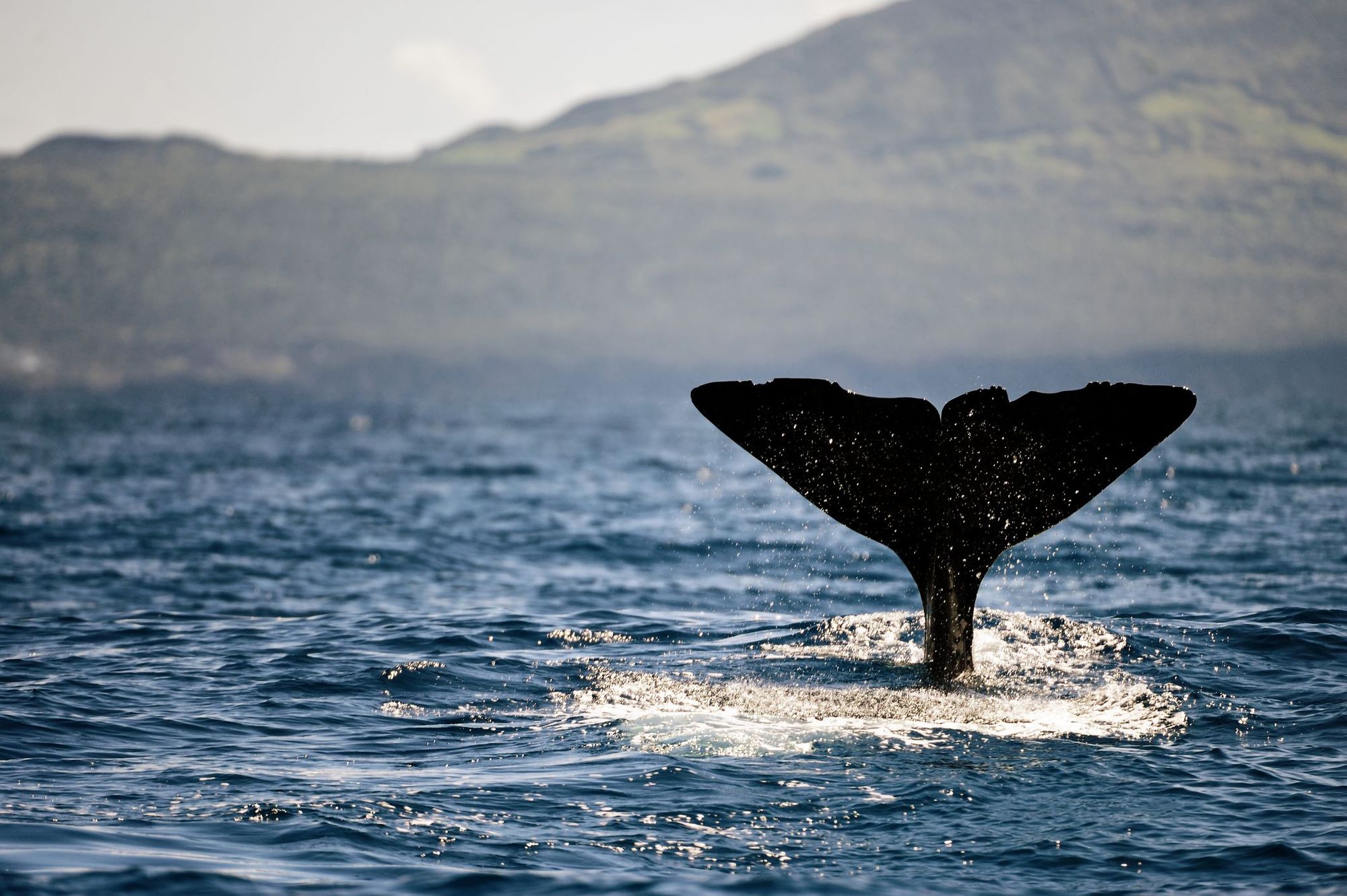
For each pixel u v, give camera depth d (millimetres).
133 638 50688
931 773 30344
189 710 38469
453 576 76562
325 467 188875
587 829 27469
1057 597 65188
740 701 36469
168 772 31844
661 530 102250
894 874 25141
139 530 98125
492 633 50094
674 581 74062
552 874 24984
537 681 41531
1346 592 65312
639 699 37719
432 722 36875
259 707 38875
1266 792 29328
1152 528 96688
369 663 44688
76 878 23797
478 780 30875
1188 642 43844
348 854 25859
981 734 32969
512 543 93750
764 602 65375
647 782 30188
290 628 52344
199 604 64875
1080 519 103625
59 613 59938
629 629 50812
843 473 34719
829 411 34594
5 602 64375
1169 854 26016
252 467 184500
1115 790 29406
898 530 35438
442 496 136875
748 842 26750
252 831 27172
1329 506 113625
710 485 156625
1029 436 33969
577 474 175750
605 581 74188
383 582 73750
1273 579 71125
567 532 100438
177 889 23578
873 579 75000
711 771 30797
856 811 28250
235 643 49156
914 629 44906
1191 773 30500
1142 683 38031
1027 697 36219
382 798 29422
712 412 34625
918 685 36688
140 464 187875
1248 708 35969
